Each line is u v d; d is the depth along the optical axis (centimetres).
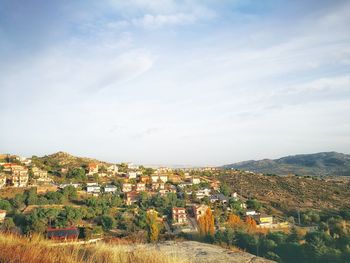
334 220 6606
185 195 11794
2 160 14175
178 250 945
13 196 9281
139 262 773
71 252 800
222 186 12938
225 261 841
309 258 3638
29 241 846
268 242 4003
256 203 10456
